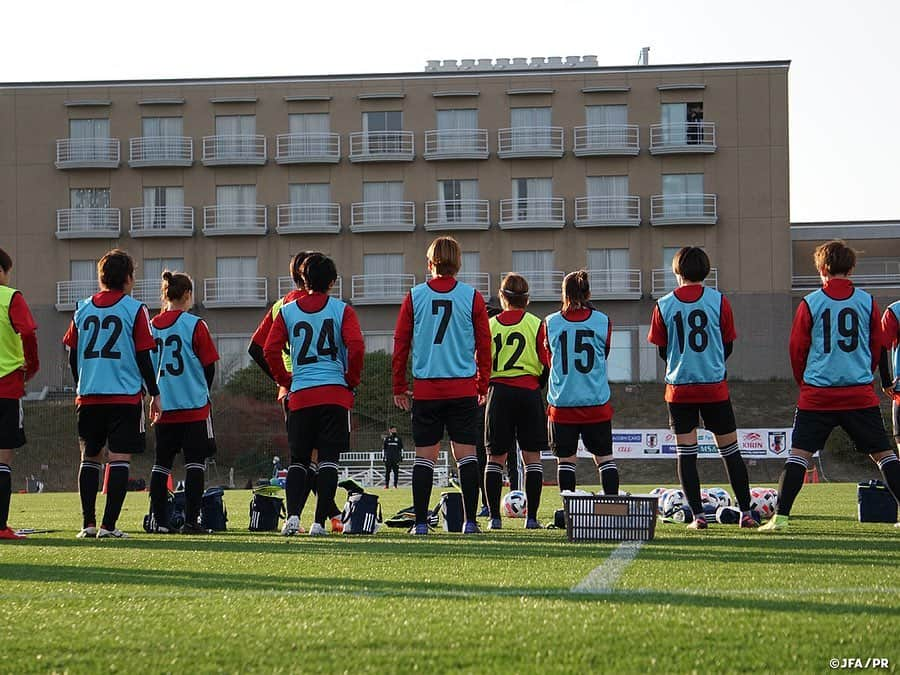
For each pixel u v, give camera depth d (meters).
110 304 9.02
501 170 56.22
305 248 56.16
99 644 3.76
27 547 7.85
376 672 3.30
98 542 8.41
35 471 41.03
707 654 3.46
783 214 55.12
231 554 7.01
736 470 9.60
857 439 8.59
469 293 9.23
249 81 56.34
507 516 13.06
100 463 9.32
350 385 9.34
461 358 9.24
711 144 55.03
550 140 55.88
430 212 56.19
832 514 12.38
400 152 55.69
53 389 51.44
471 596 4.75
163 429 10.12
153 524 10.15
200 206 56.44
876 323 8.54
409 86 56.25
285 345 9.84
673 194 55.62
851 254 8.55
